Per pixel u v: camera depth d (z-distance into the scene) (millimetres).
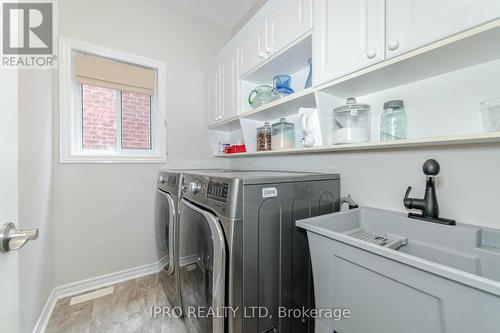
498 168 798
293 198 1023
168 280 1578
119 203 2012
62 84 1751
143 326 1444
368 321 680
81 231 1846
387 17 824
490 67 803
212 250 920
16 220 560
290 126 1609
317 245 843
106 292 1819
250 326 865
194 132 2424
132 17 2049
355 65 929
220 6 2281
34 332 1312
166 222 1556
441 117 926
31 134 1287
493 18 591
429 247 874
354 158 1273
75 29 1797
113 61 1999
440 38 690
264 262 909
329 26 1046
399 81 1010
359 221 1142
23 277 1173
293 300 1006
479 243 786
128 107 2139
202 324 1062
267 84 1892
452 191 910
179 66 2318
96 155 1915
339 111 1148
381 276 639
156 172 2193
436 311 529
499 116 726
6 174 523
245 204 851
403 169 1061
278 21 1357
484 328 456
